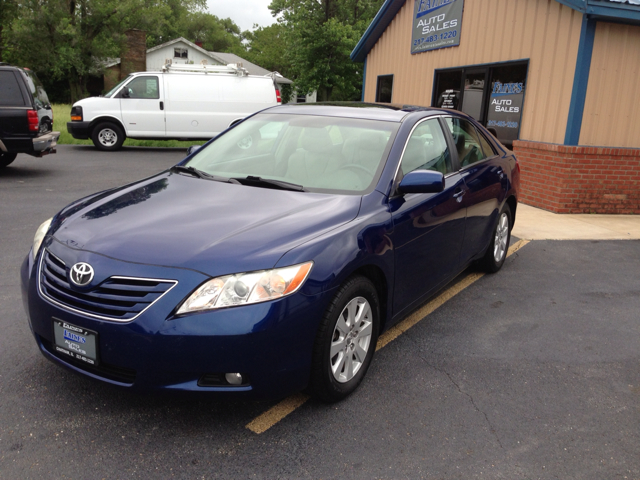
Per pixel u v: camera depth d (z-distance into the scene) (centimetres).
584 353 369
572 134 795
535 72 859
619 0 730
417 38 1193
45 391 294
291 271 250
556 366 349
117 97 1512
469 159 449
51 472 232
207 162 389
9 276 470
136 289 241
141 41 4553
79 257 259
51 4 4112
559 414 293
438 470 243
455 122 448
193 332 234
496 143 528
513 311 441
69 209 328
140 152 1535
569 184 807
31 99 972
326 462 246
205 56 4672
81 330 249
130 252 255
